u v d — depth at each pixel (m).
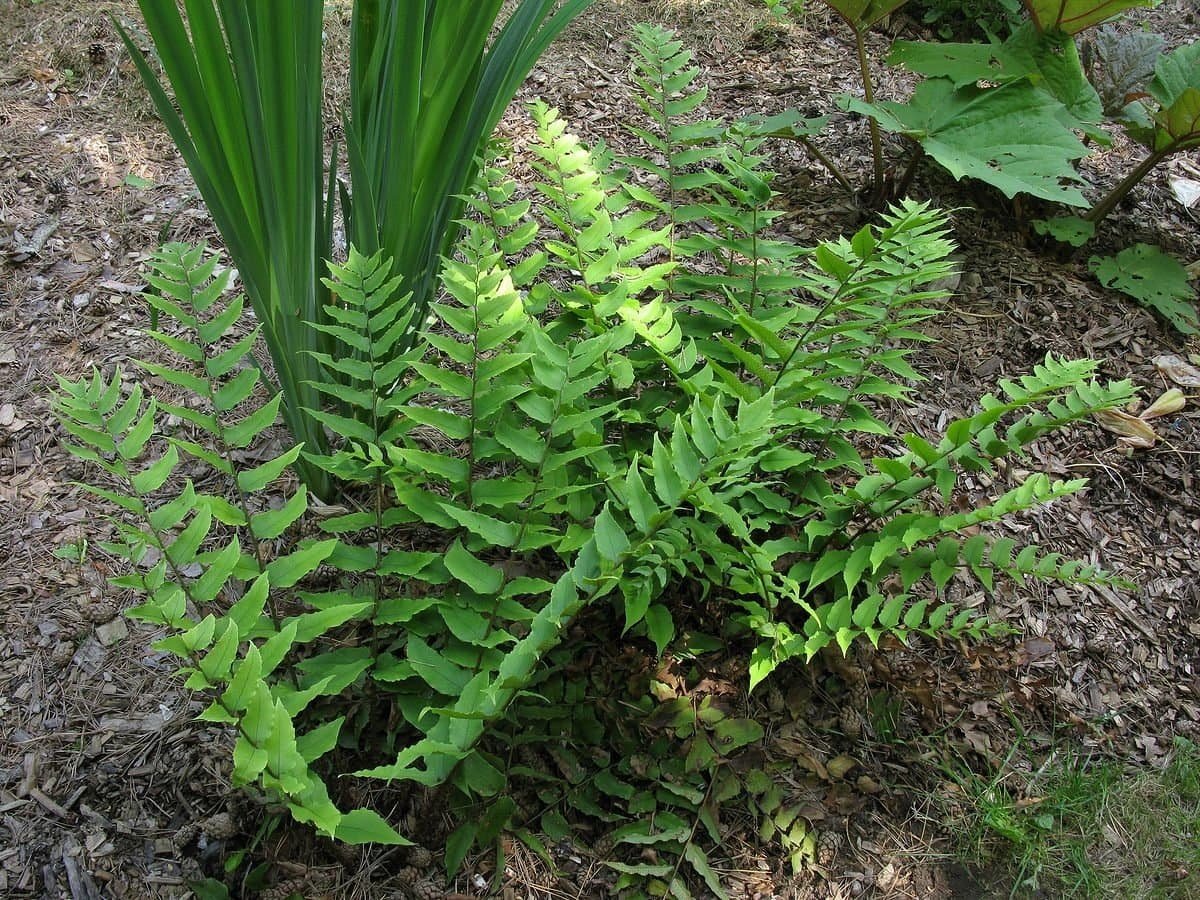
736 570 1.96
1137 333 3.15
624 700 2.03
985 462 2.02
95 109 3.48
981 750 2.14
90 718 1.95
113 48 3.65
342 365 1.92
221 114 1.88
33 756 1.88
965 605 2.42
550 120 2.40
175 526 2.29
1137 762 2.18
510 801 1.80
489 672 1.74
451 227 2.45
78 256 2.96
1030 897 1.93
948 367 3.00
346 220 2.33
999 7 4.33
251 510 2.33
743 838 1.94
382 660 1.84
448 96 2.07
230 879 1.75
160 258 1.92
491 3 1.96
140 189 3.21
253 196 2.00
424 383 1.94
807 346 2.57
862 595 2.28
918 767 2.10
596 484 1.94
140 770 1.87
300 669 1.80
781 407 1.98
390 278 2.25
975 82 3.11
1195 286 3.32
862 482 2.06
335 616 1.60
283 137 1.88
